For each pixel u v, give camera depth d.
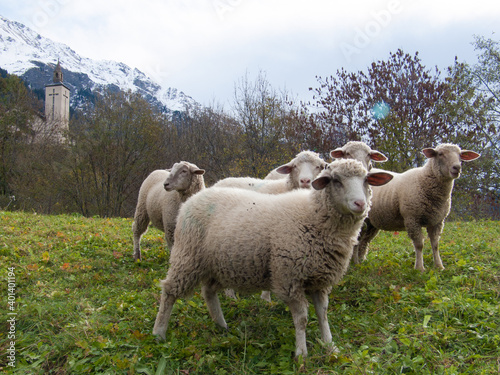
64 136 26.47
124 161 26.14
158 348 3.65
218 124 28.12
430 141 16.12
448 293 4.62
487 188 16.86
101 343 3.63
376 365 3.21
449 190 5.95
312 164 5.91
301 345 3.51
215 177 25.33
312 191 3.79
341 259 3.69
